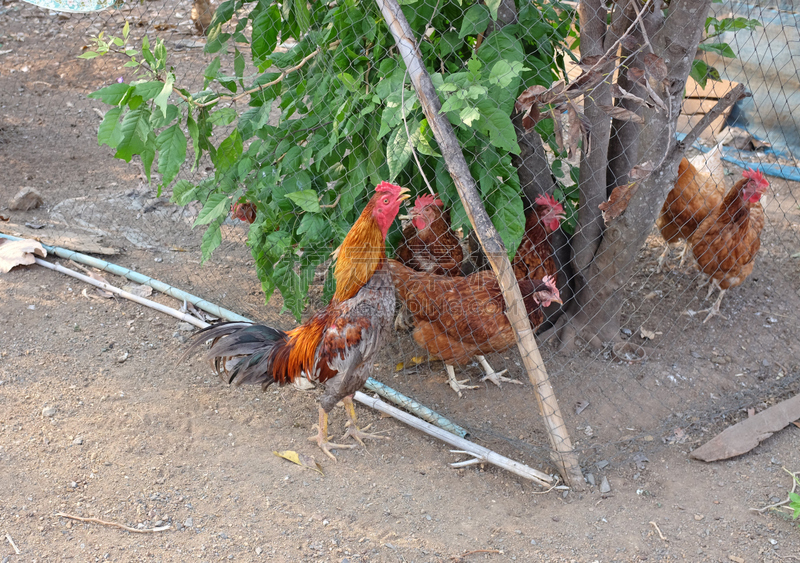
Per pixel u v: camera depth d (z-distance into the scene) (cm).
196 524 303
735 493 334
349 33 337
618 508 328
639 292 513
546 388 331
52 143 702
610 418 390
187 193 382
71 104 793
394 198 320
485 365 422
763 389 410
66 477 321
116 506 308
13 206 560
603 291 428
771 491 333
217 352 357
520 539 307
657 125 342
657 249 572
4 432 344
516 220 342
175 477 329
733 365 433
